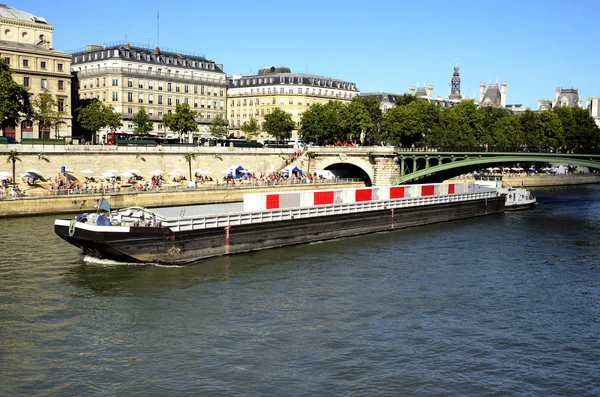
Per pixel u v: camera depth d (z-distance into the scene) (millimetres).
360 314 35562
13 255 46625
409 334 32688
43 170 77125
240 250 50469
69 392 25859
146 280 41094
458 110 137875
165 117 115250
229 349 30219
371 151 99812
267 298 38000
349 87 171500
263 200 54562
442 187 77000
